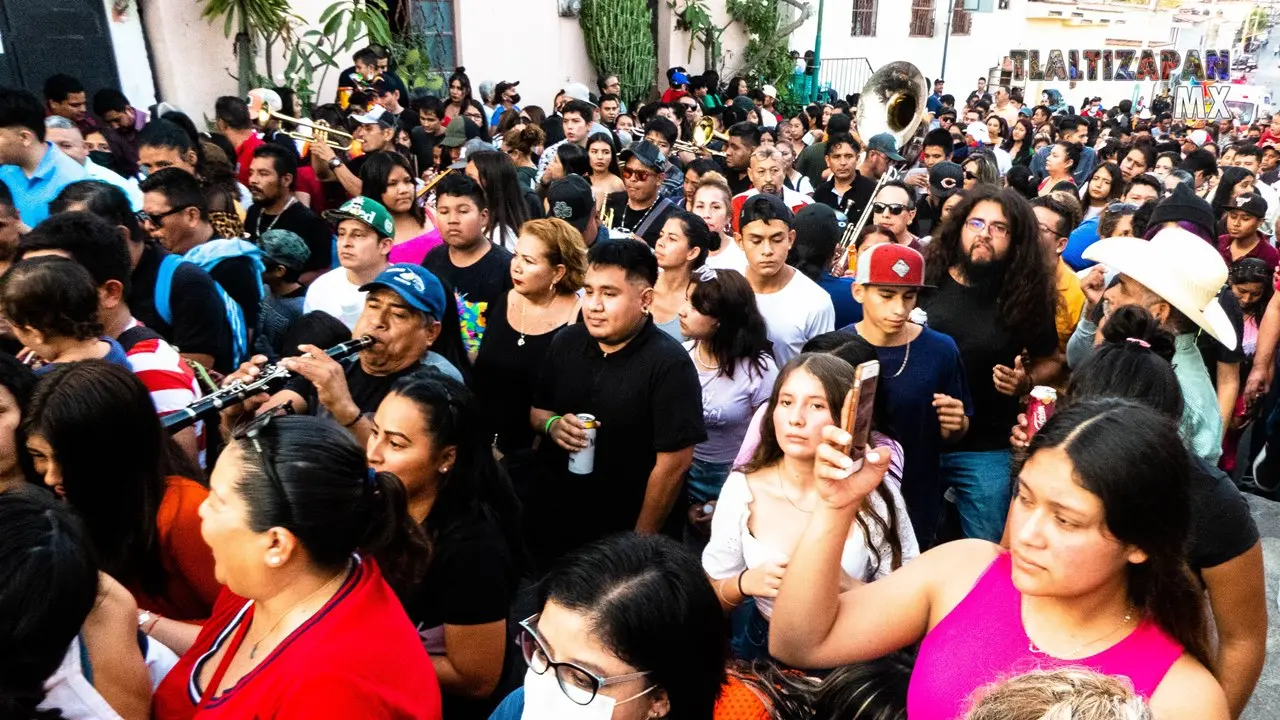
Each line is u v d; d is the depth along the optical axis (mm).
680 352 3014
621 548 1532
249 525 1517
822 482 1630
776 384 2426
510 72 13297
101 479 1956
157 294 3275
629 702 1459
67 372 1976
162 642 2014
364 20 9969
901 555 2445
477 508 2223
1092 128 13539
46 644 1450
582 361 3096
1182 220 4324
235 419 2676
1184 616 1434
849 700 1740
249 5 9070
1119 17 28594
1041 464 1400
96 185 3250
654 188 5949
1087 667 1432
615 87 13391
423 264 4332
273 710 1478
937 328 3543
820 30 17922
